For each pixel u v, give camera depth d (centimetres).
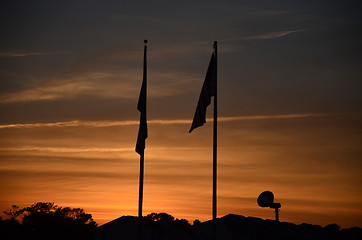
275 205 6700
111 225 13400
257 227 13300
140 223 7438
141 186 7469
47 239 15288
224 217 13762
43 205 16438
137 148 7475
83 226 15925
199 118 7125
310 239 13288
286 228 13650
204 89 7156
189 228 14075
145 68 7512
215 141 7194
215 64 7194
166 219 13375
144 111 7469
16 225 15612
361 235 14575
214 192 7119
